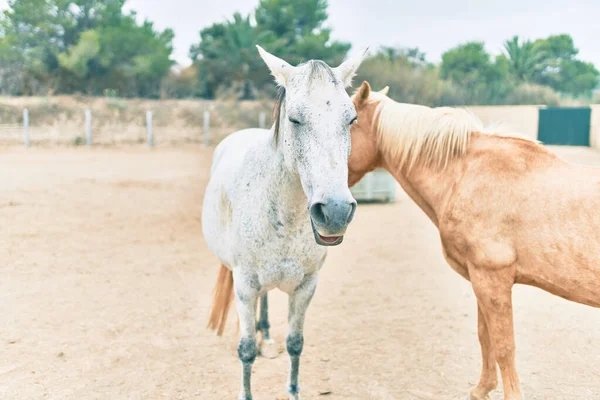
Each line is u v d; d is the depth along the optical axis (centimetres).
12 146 1983
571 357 365
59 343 377
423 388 327
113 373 338
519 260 250
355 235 757
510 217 249
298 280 272
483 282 259
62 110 2455
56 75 2888
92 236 701
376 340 399
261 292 283
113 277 536
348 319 441
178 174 1350
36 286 498
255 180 266
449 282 541
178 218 834
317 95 211
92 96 2806
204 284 526
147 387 322
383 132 305
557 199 241
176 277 545
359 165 317
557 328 415
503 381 263
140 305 461
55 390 314
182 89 3117
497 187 255
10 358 351
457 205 266
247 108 2844
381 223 843
